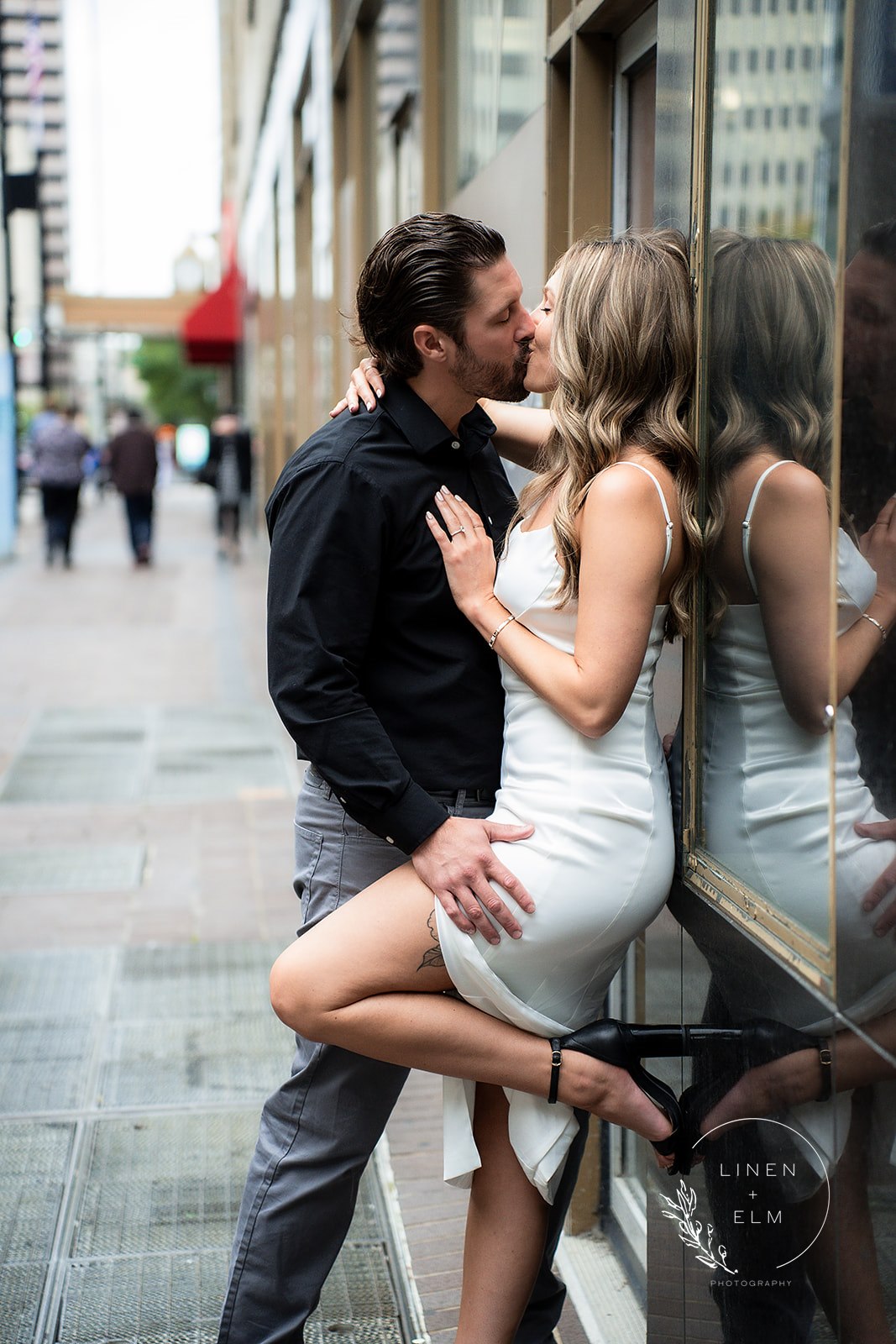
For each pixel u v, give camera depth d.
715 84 1.90
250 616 12.65
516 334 1.98
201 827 5.96
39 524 26.11
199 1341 2.51
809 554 1.62
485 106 3.99
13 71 80.25
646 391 1.91
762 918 1.77
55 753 7.28
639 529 1.82
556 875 1.90
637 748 1.95
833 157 1.51
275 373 14.79
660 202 2.13
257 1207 2.15
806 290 1.60
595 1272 2.79
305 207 10.84
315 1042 2.07
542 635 1.93
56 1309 2.60
